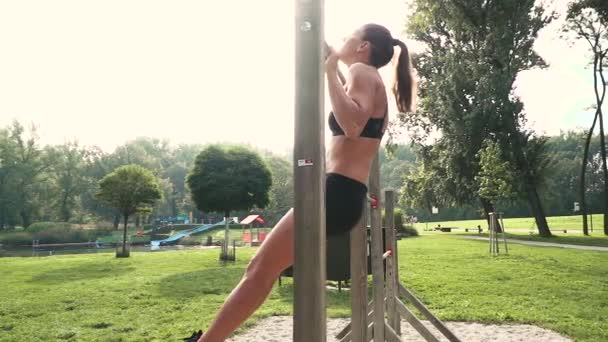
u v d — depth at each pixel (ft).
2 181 204.44
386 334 12.56
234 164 66.44
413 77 8.57
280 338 20.67
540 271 44.32
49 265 59.52
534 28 97.71
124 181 74.64
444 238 106.32
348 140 6.75
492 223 65.46
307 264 5.02
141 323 23.77
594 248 74.69
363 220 10.96
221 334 6.36
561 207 250.78
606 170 113.50
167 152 357.82
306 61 5.15
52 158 218.38
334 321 24.22
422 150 121.39
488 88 96.32
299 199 5.09
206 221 259.80
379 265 12.66
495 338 20.62
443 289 33.73
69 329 22.70
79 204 243.19
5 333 22.00
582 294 31.68
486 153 99.30
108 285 38.50
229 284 38.19
